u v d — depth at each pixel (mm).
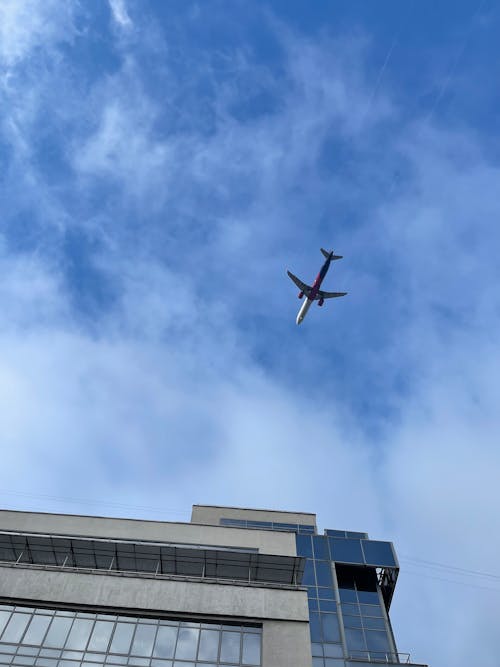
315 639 38031
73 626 24984
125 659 23953
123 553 30375
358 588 42344
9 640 24375
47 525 37875
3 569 26734
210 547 35750
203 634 25016
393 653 37375
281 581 29641
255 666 23891
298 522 50750
